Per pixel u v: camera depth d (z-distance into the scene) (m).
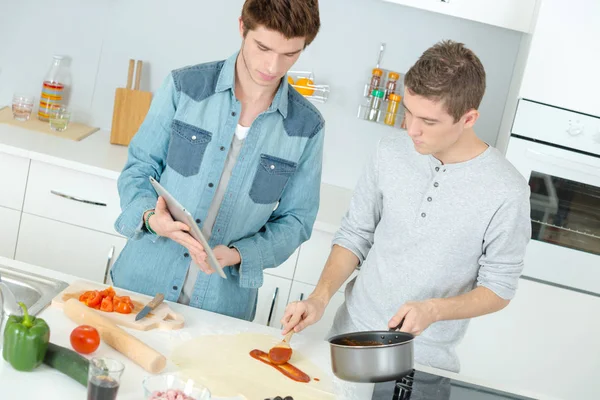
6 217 3.24
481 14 3.32
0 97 3.81
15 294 1.94
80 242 3.24
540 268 3.33
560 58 3.21
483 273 1.96
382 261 2.04
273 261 2.11
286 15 1.75
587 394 3.37
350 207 2.17
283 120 2.09
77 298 1.89
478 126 3.74
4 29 3.74
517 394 1.86
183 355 1.75
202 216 2.08
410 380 1.75
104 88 3.77
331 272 2.07
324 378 1.79
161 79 3.75
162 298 1.93
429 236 1.97
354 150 3.79
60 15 3.72
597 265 3.32
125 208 1.99
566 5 3.16
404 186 2.00
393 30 3.69
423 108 1.72
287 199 2.20
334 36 3.70
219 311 2.12
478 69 1.74
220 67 2.07
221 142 2.05
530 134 3.27
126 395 1.54
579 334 3.33
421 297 2.00
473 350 3.34
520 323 3.32
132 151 2.11
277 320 3.27
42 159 3.14
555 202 3.30
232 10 3.68
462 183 1.94
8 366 1.57
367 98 3.74
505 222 1.92
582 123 3.24
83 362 1.55
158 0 3.68
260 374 1.74
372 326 2.05
